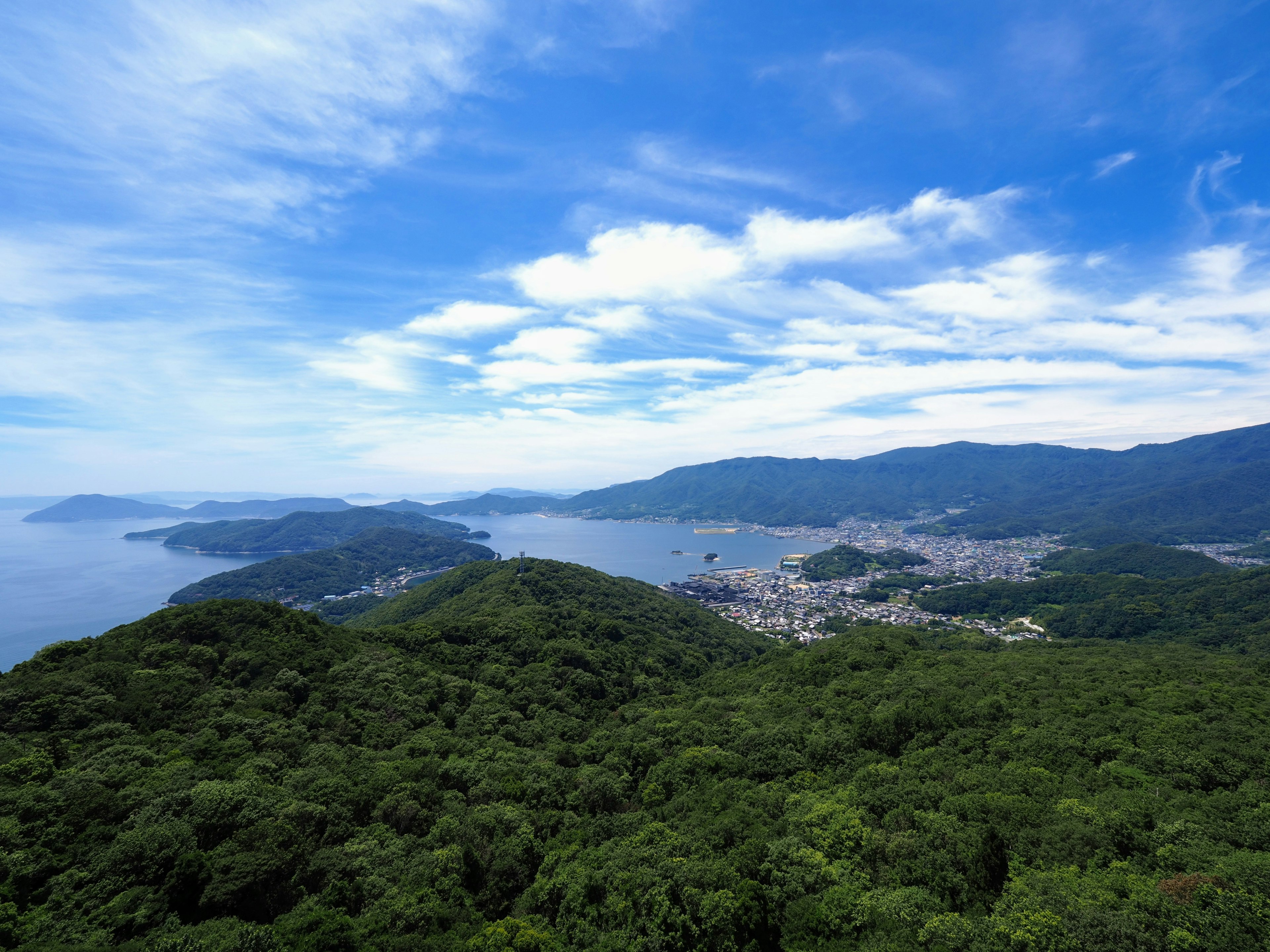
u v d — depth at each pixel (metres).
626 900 35.91
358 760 52.88
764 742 59.88
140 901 32.44
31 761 42.38
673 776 55.03
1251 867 31.52
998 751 53.03
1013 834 38.94
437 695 72.19
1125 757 48.81
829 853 39.69
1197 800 41.03
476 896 38.38
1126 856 36.16
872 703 70.19
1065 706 63.00
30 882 32.72
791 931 34.06
